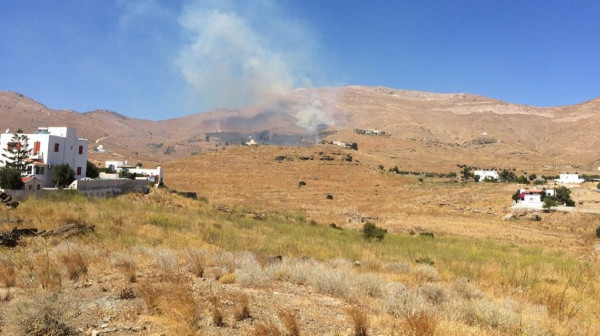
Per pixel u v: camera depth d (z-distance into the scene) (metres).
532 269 20.12
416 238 42.66
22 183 38.81
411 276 16.64
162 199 51.31
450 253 28.80
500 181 158.62
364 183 154.62
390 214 84.38
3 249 15.10
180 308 7.73
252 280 11.86
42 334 6.84
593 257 34.62
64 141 51.62
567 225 69.69
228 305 9.03
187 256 15.67
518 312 11.03
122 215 29.94
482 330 8.88
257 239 27.81
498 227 65.56
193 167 182.50
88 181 42.88
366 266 18.75
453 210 91.44
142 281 10.66
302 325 8.09
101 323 7.49
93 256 13.89
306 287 12.20
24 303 7.39
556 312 11.65
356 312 8.25
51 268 11.38
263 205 93.12
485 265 20.89
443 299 11.92
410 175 192.00
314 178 163.25
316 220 66.56
